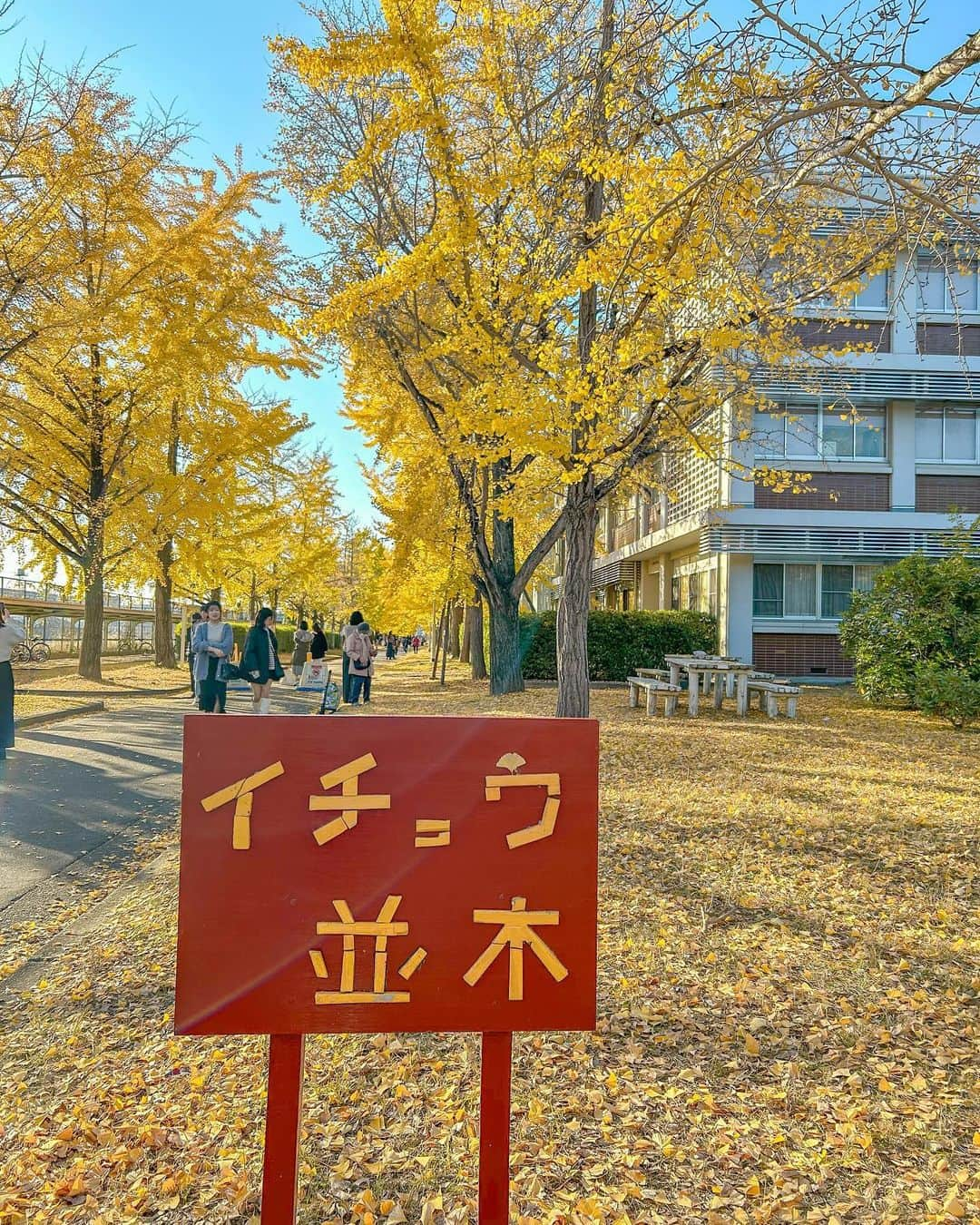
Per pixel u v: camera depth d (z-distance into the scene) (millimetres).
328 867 1921
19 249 12648
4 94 11617
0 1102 3098
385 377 14070
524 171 7441
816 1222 2406
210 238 16219
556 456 7422
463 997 1934
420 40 7184
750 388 8562
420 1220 2449
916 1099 2973
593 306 7828
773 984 3848
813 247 8297
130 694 17594
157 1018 3684
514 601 16047
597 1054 3328
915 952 4168
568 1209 2477
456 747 1952
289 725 1926
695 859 5574
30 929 4754
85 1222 2463
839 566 20734
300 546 30469
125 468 18609
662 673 15594
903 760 9062
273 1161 1901
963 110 4191
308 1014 1903
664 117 5590
